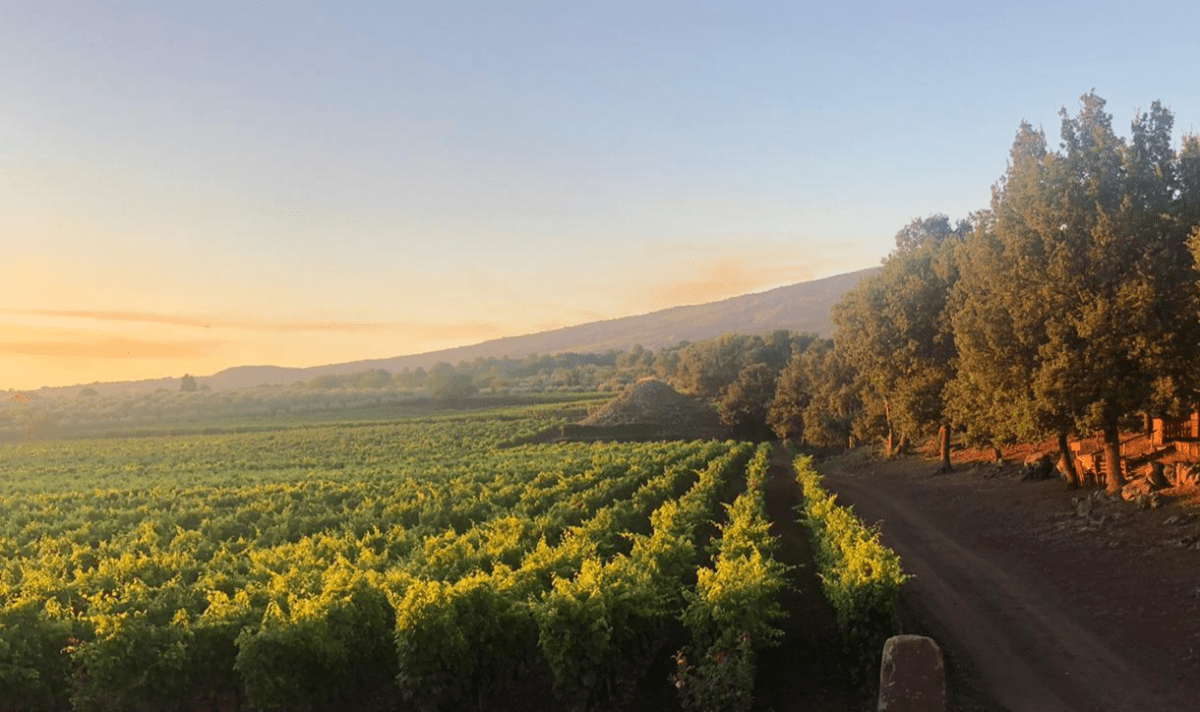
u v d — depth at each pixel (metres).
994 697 13.96
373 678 15.67
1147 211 27.11
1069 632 17.23
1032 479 36.97
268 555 22.25
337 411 166.12
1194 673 14.02
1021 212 29.12
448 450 87.50
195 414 169.88
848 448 89.31
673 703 13.77
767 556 19.03
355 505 40.38
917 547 28.34
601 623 13.09
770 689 14.44
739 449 63.78
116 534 33.03
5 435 131.38
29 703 14.21
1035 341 28.17
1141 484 26.53
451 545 20.30
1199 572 19.06
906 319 47.38
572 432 112.81
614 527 25.12
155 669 13.49
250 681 13.04
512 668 15.44
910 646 9.45
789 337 182.25
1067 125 29.33
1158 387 25.91
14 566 24.31
